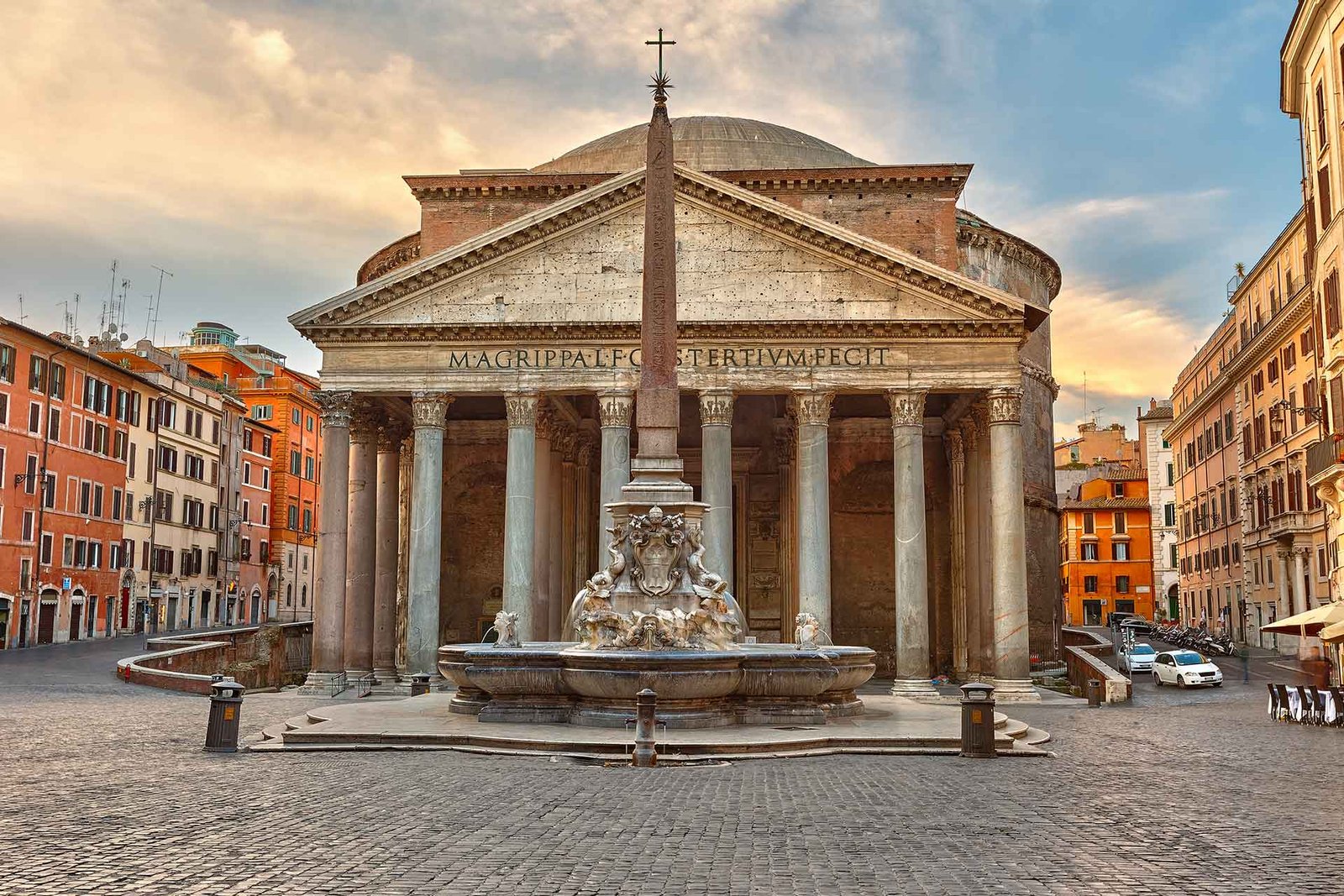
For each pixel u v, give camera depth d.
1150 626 78.56
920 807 13.76
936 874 10.02
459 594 53.25
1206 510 76.12
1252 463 64.31
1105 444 116.50
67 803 13.72
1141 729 26.98
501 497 53.78
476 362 39.97
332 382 40.22
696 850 11.00
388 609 46.28
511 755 18.42
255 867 10.08
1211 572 74.94
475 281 40.50
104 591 64.88
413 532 39.72
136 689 36.56
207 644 47.25
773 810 13.41
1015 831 12.20
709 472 39.19
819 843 11.38
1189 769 18.34
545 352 39.88
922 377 39.31
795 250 40.12
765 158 59.97
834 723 22.33
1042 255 59.16
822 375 39.47
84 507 63.03
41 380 59.31
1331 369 36.28
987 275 55.59
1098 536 102.19
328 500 40.22
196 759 18.47
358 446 43.31
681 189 40.41
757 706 21.81
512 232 40.12
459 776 16.20
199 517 76.88
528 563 39.12
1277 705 30.47
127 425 67.81
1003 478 38.88
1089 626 92.69
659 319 23.22
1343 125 33.31
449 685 38.94
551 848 11.02
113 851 10.76
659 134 23.95
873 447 52.72
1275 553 60.06
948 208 49.56
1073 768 18.30
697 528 22.58
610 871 10.06
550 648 24.16
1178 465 85.62
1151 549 101.12
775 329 39.38
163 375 71.94
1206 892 9.45
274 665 50.06
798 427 39.88
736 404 53.81
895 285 39.62
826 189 49.81
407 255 56.25
